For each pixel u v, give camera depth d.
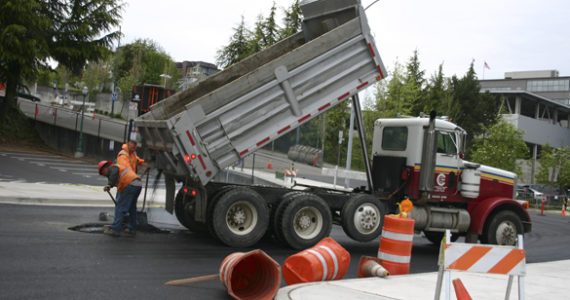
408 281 6.65
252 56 10.33
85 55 31.84
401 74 39.12
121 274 6.12
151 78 84.50
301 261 6.38
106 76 82.56
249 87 8.54
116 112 65.12
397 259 7.18
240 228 8.76
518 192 40.66
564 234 18.50
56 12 31.38
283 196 9.20
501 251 4.66
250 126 8.66
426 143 10.21
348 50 9.30
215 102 8.34
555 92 88.31
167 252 7.71
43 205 11.27
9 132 30.94
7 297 4.83
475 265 4.57
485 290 6.58
